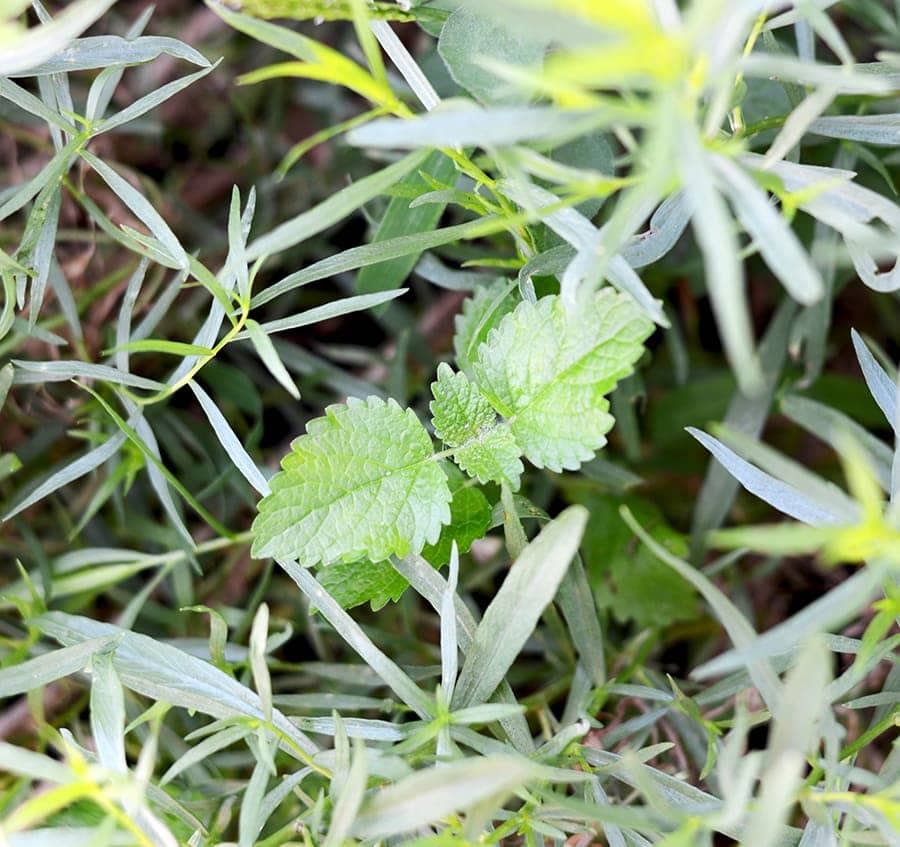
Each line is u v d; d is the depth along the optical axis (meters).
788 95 0.44
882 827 0.37
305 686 0.51
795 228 0.52
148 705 0.48
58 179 0.43
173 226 0.54
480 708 0.39
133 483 0.53
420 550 0.41
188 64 0.56
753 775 0.35
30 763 0.37
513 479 0.41
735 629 0.37
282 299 0.57
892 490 0.40
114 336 0.51
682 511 0.56
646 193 0.33
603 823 0.40
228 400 0.54
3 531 0.52
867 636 0.38
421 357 0.56
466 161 0.40
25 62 0.37
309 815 0.41
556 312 0.41
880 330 0.58
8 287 0.43
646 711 0.48
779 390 0.52
